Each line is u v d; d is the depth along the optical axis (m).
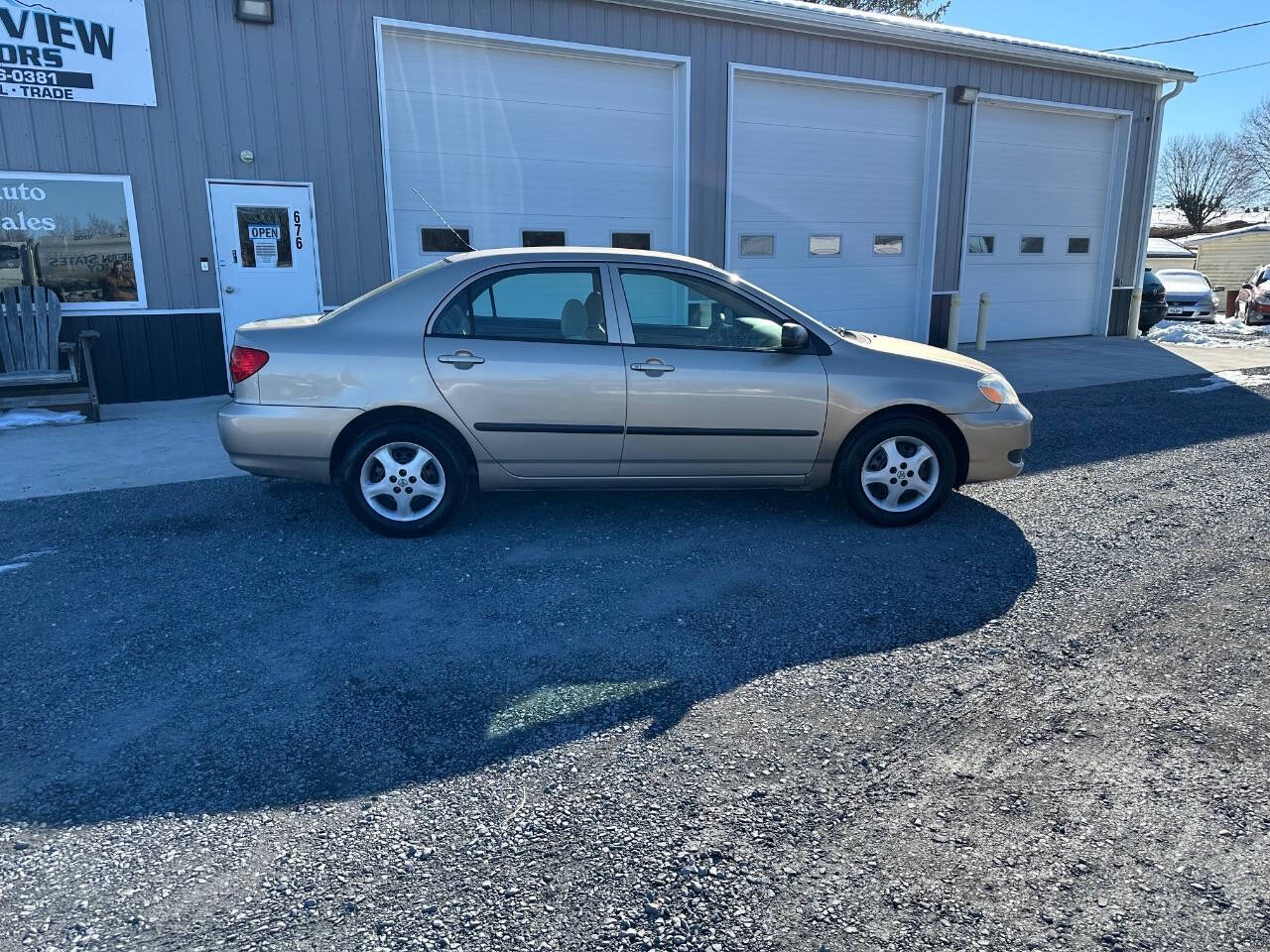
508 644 3.66
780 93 11.95
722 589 4.23
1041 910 2.23
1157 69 14.74
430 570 4.45
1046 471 6.52
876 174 12.99
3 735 2.98
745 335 5.01
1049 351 14.09
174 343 9.10
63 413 8.26
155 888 2.29
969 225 14.48
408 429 4.74
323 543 4.83
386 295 4.79
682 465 4.98
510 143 10.38
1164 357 13.42
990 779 2.77
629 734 3.01
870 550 4.78
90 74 8.30
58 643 3.66
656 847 2.46
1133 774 2.80
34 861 2.38
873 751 2.92
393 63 9.65
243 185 9.06
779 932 2.16
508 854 2.43
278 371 4.64
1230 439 7.58
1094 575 4.44
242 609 3.99
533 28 10.02
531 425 4.77
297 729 3.03
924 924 2.19
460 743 2.95
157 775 2.77
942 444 5.11
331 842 2.47
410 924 2.17
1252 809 2.62
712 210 11.59
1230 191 50.34
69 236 8.54
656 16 10.66
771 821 2.57
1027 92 13.92
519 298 4.83
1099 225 15.94
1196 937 2.15
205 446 7.09
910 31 12.09
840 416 4.99
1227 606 4.07
